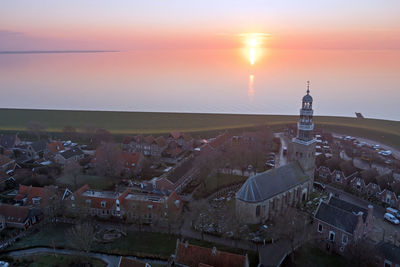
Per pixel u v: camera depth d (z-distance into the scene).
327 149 187.75
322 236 94.50
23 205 118.69
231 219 106.25
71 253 91.06
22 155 172.25
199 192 131.12
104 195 118.12
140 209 105.12
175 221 102.81
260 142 175.12
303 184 119.62
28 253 91.25
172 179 129.75
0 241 97.62
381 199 120.94
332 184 138.00
